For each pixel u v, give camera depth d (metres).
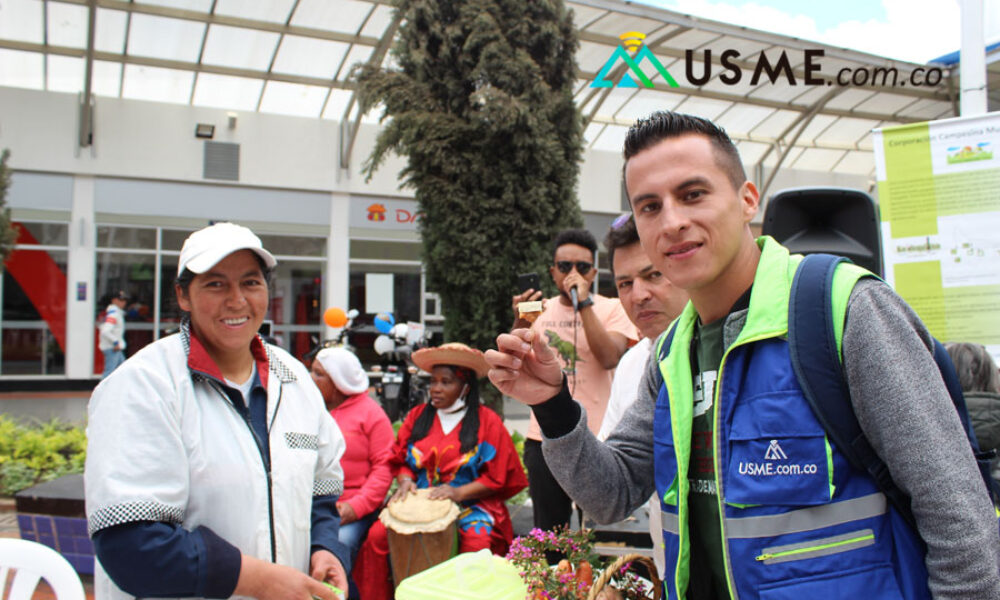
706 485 1.27
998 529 1.03
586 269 3.37
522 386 1.39
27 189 12.60
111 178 13.15
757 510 1.12
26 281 12.62
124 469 1.53
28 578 1.85
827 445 1.08
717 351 1.28
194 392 1.71
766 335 1.15
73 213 12.90
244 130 13.95
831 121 17.41
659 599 1.77
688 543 1.26
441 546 3.10
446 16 6.75
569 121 6.83
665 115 1.26
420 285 15.05
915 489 1.03
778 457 1.10
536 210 6.39
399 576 3.11
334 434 2.06
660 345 1.51
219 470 1.66
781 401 1.12
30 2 11.28
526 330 1.33
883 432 1.05
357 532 3.42
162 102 13.52
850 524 1.08
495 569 2.13
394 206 14.91
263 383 1.88
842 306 1.11
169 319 13.48
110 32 12.19
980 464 1.23
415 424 3.70
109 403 1.60
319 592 1.64
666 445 1.35
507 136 6.44
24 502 3.76
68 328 12.80
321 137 14.42
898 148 3.01
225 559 1.54
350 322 8.24
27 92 12.59
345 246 14.56
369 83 6.83
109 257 13.12
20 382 12.56
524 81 6.39
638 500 1.53
